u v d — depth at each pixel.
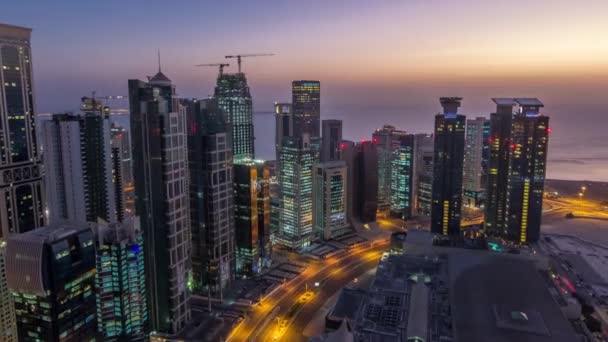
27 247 194.62
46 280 195.12
